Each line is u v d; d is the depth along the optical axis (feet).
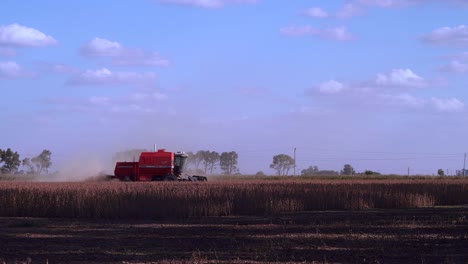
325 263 41.14
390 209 105.19
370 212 95.81
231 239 56.54
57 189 92.89
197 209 86.79
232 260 42.70
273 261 42.52
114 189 93.40
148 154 167.94
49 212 87.35
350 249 49.01
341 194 107.04
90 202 85.97
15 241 55.62
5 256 45.37
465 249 49.42
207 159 442.09
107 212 84.12
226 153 447.42
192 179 169.07
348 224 71.51
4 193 90.02
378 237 57.47
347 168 448.24
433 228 66.69
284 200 97.35
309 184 122.11
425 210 101.60
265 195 97.45
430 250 48.67
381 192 112.37
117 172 169.78
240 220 79.46
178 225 72.33
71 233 63.05
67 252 47.67
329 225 70.33
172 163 166.71
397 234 60.18
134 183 114.42
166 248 50.26
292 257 43.96
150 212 84.74
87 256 45.39
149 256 45.34
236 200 92.58
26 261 42.09
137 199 86.99
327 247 50.24
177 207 85.66
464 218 80.74
